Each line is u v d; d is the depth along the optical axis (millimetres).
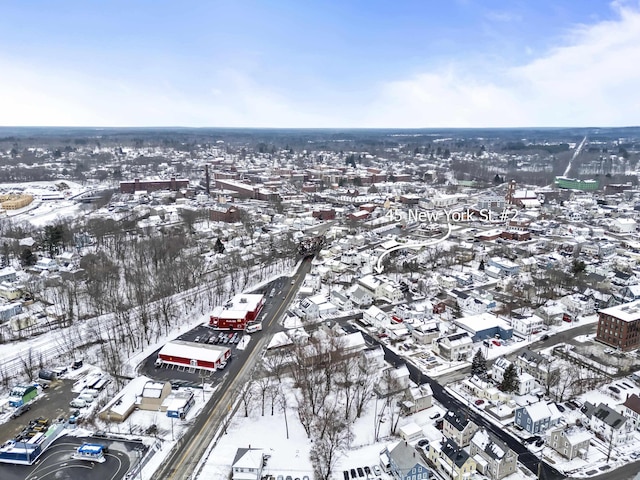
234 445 111750
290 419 122188
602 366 148500
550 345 164250
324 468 104125
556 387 136250
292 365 145250
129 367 147750
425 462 106562
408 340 168875
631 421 119062
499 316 186875
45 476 100000
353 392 133750
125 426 118375
